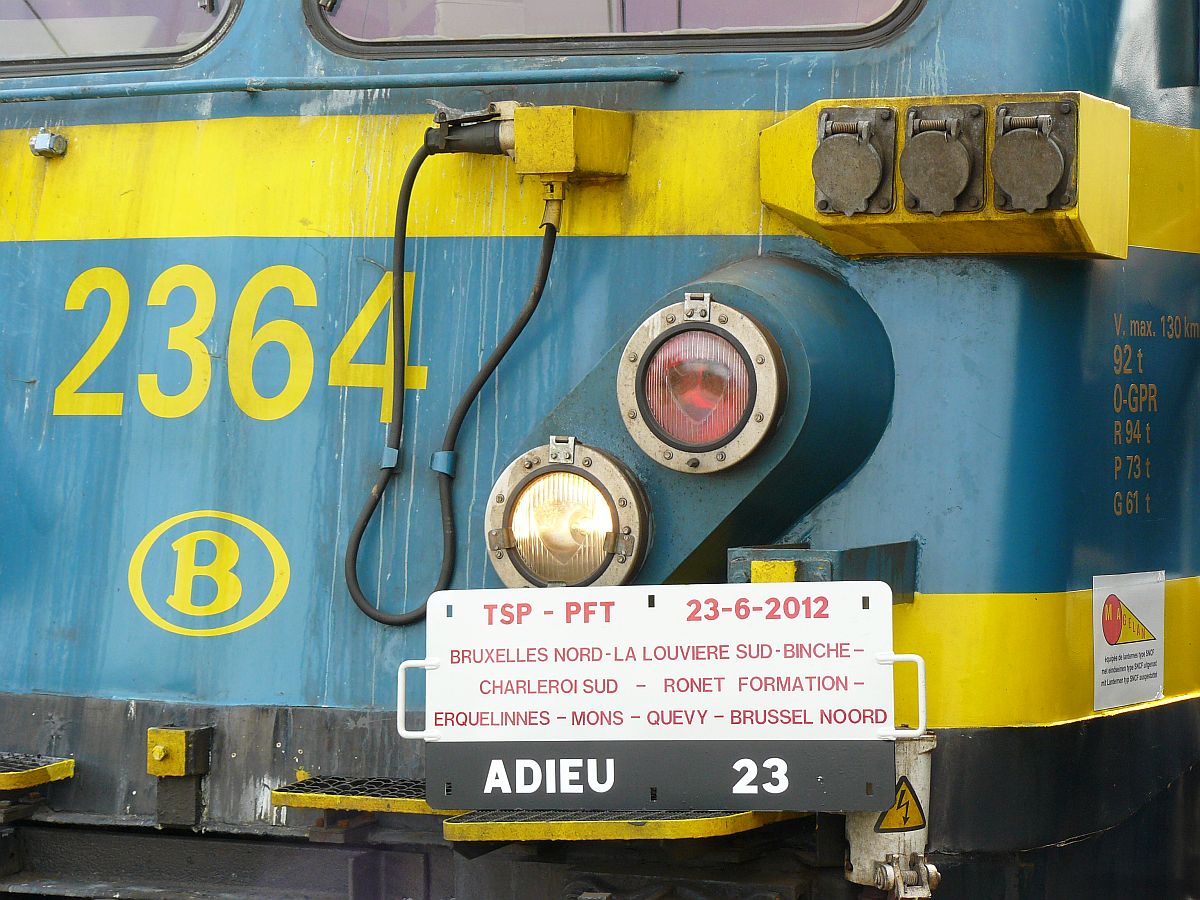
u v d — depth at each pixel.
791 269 12.03
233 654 13.33
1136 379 13.17
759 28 12.70
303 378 13.32
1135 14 13.18
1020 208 11.20
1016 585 11.96
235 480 13.42
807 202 11.95
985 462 11.95
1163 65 13.66
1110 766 12.74
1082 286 12.37
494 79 12.85
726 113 12.59
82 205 14.05
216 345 13.54
